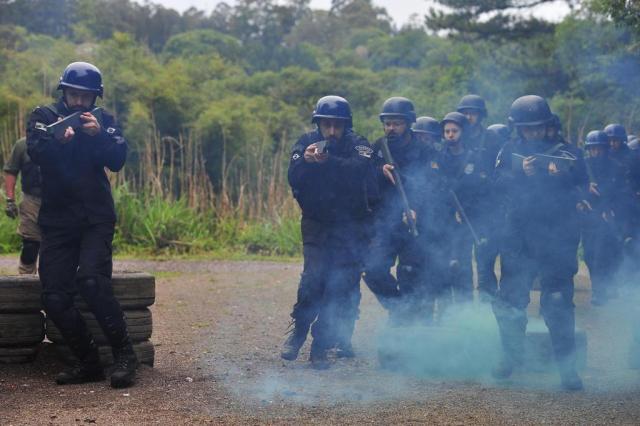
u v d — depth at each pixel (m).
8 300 6.27
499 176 6.31
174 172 21.45
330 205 6.70
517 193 6.18
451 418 5.18
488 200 8.16
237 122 28.77
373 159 7.61
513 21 28.92
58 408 5.33
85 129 5.73
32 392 5.73
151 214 17.69
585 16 23.56
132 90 30.62
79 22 57.50
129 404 5.44
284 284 12.55
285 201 19.03
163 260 16.17
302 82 41.00
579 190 6.24
